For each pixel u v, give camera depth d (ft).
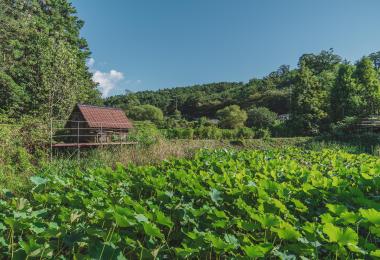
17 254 8.73
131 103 247.70
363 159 26.73
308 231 9.32
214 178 16.10
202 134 90.33
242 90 261.24
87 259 8.49
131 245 9.35
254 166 20.97
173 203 13.12
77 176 19.54
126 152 33.50
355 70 116.47
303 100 100.17
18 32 75.97
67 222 11.21
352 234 8.14
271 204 11.82
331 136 72.84
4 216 10.95
